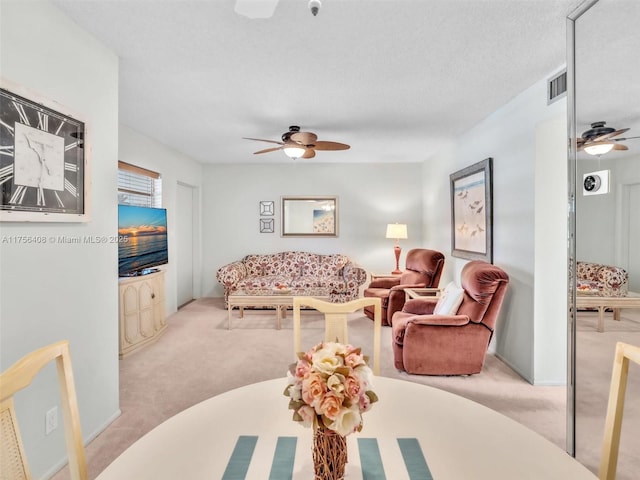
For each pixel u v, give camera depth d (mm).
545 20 1914
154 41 2123
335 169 6164
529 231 2846
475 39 2109
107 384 2201
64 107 1804
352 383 800
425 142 4645
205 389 2697
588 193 1783
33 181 1628
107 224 2203
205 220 6176
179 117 3576
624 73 1558
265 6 1304
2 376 856
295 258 5957
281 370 3057
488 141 3553
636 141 1498
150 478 856
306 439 1023
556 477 865
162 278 4125
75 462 1020
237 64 2422
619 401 1043
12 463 865
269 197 6180
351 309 1751
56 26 1790
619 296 1592
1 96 1472
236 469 890
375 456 948
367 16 1874
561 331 2775
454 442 1012
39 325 1713
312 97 3039
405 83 2754
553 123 2723
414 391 1336
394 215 6168
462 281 3221
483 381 2842
